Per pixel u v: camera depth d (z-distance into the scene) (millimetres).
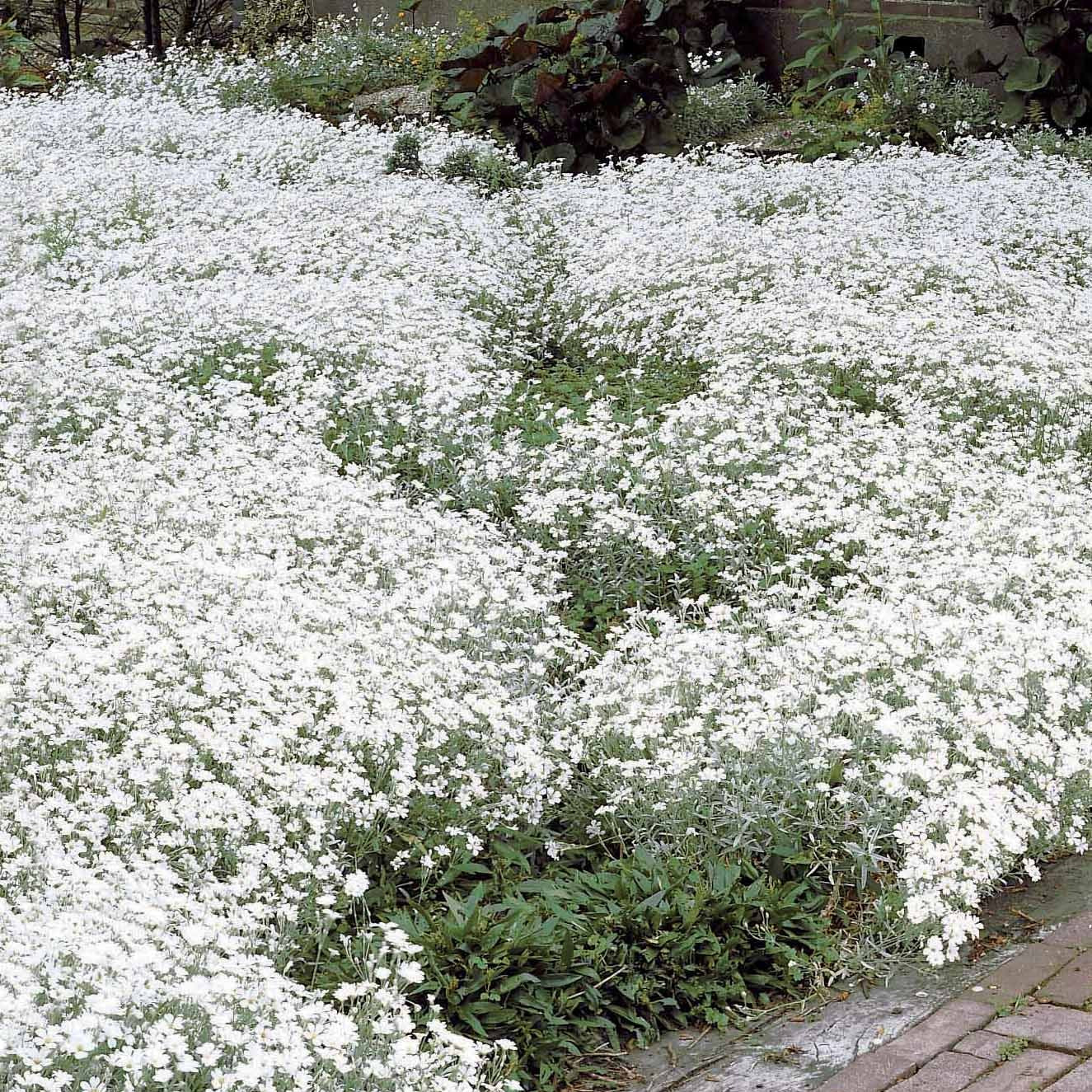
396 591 6129
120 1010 3037
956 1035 3854
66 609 5723
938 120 15680
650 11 15539
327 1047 3268
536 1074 3959
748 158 14703
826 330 9352
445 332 9656
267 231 11414
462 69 16266
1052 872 4938
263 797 4445
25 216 11297
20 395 8102
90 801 4273
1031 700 5480
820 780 4867
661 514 7527
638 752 5203
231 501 7035
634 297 10656
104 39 23188
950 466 7742
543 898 4516
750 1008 4234
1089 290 11016
